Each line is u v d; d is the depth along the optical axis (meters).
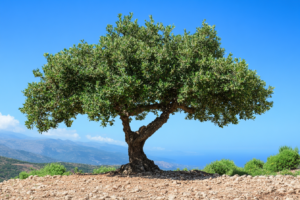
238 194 6.84
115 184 8.90
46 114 10.80
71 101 10.14
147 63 10.15
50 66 10.92
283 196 6.64
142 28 12.69
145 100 10.70
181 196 6.84
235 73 9.80
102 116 9.45
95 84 10.69
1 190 8.07
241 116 12.60
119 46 10.87
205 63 10.35
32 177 11.22
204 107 13.08
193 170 14.01
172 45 11.94
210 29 12.07
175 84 11.17
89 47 11.38
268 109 12.34
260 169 18.66
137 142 12.86
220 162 18.67
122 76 9.89
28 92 10.59
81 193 7.29
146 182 9.41
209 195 6.84
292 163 17.91
